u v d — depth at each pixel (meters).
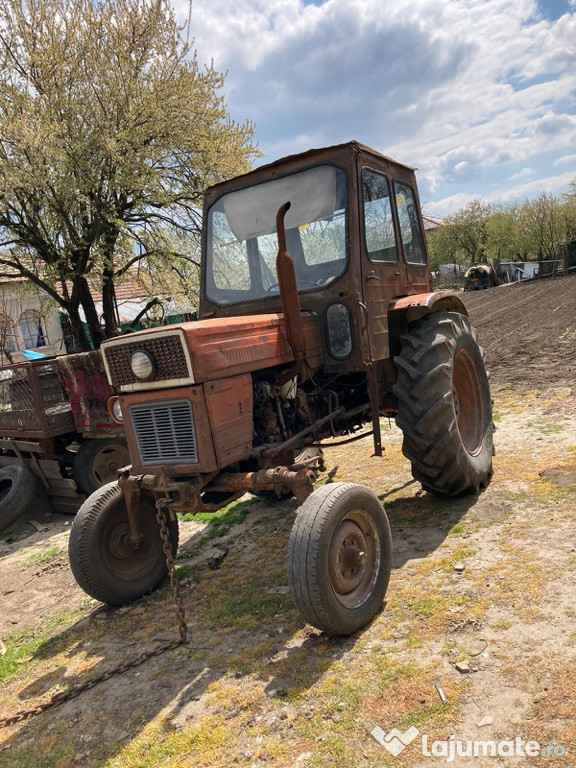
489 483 4.58
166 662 3.09
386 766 2.10
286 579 3.79
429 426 3.90
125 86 12.74
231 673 2.85
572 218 45.59
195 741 2.43
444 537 3.81
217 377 3.12
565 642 2.54
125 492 3.56
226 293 4.38
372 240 4.18
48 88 12.48
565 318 15.95
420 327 4.25
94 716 2.77
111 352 3.30
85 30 12.69
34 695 3.09
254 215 4.26
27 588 4.78
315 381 4.13
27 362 6.62
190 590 3.94
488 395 4.88
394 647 2.76
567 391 7.17
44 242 13.13
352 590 3.01
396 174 4.73
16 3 12.20
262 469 3.31
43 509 6.98
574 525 3.60
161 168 13.42
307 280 4.07
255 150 14.70
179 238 13.95
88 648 3.47
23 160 11.85
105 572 3.77
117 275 13.95
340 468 5.85
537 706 2.22
